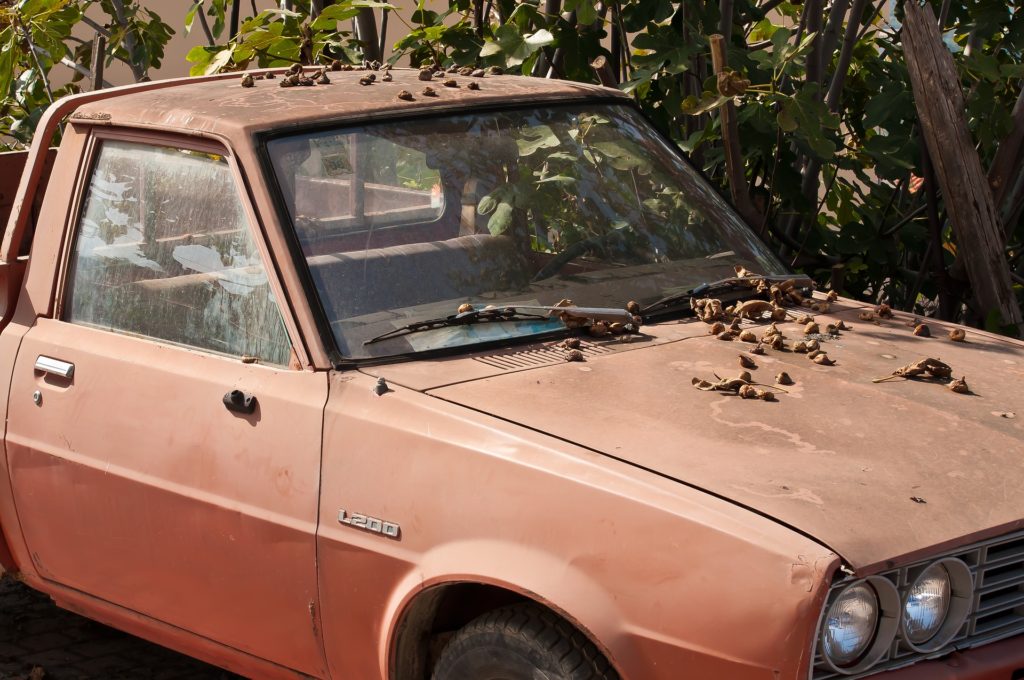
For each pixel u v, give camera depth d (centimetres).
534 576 257
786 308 376
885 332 359
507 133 377
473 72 428
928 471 263
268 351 322
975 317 569
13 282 389
